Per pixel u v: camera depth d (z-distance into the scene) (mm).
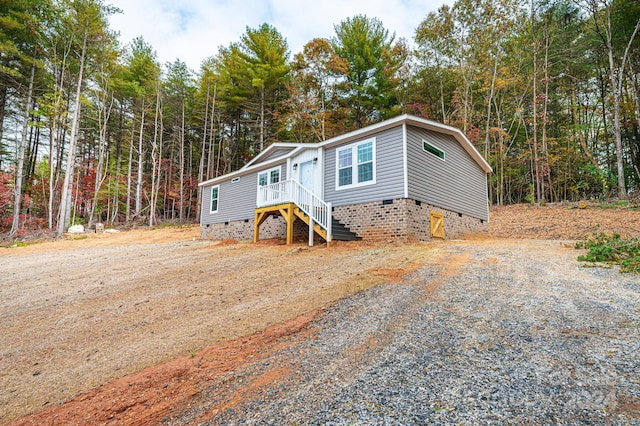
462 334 3287
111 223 27250
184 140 33719
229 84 27172
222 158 32781
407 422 2021
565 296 4238
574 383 2291
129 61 27141
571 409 2010
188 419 2357
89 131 29984
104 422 2457
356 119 26812
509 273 5695
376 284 5465
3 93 22516
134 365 3367
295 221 13836
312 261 8180
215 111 30062
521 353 2799
